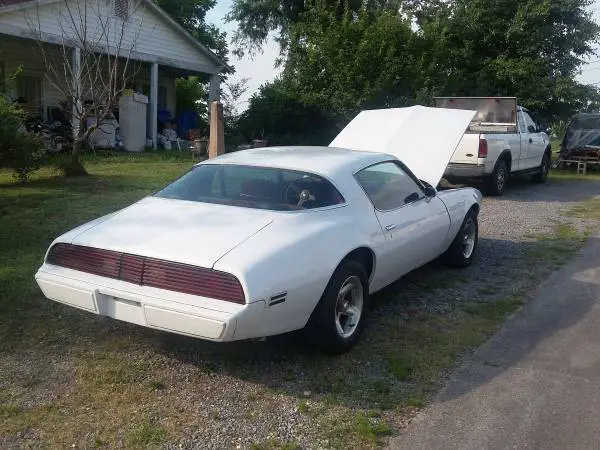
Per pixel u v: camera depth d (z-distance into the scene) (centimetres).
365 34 1862
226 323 340
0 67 1705
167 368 403
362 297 450
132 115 1848
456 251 654
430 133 726
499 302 563
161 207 445
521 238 843
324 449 320
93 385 375
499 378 407
